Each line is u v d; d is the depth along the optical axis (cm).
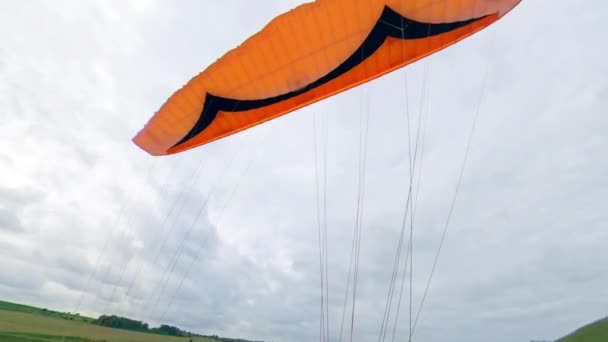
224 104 891
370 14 722
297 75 809
